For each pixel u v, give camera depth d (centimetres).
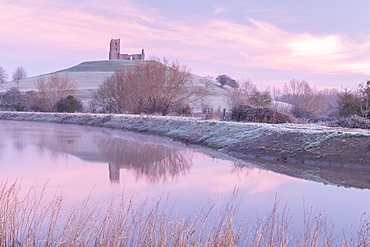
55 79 7519
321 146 1970
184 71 5347
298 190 1291
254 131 2544
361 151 1806
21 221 743
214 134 2861
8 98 9125
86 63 18225
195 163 1894
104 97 6594
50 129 4212
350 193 1245
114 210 966
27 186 1305
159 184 1374
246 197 1183
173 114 5075
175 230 689
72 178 1470
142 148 2527
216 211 1002
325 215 959
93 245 684
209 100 9269
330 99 9300
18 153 2170
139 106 5353
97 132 3881
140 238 675
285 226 799
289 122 3303
